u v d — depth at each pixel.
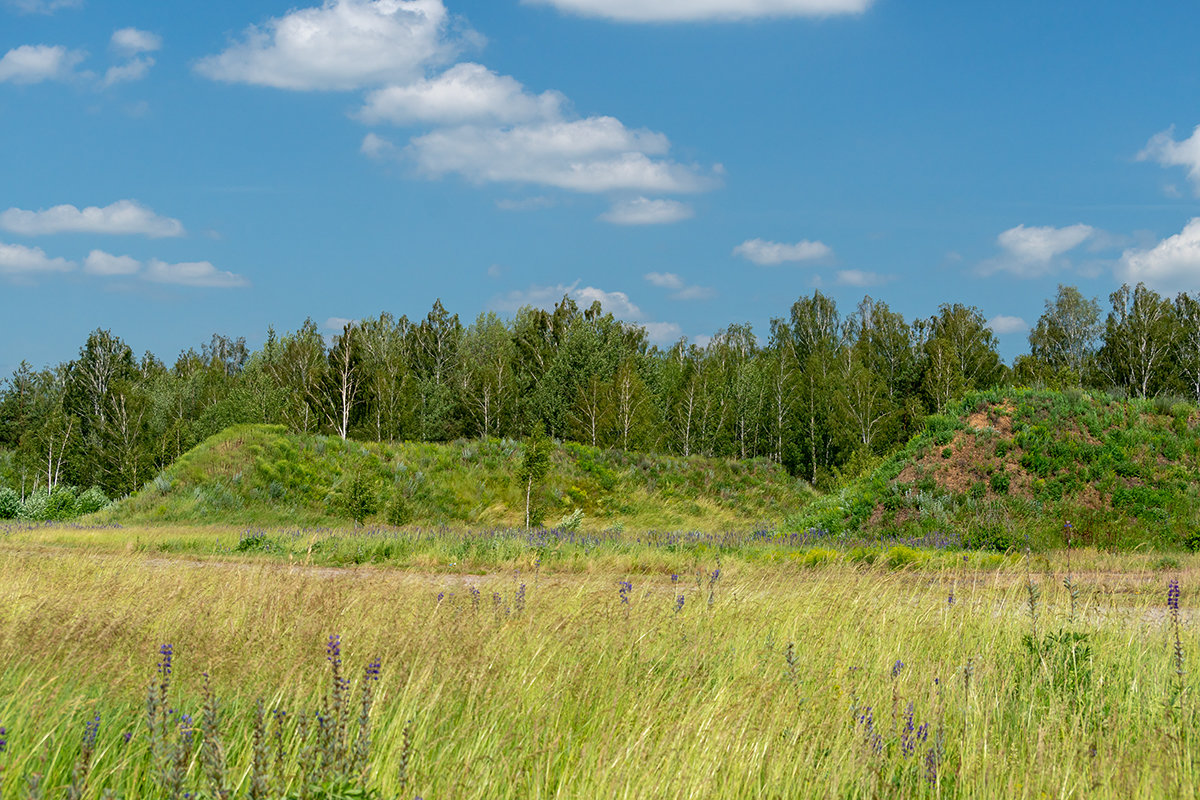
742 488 36.16
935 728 4.48
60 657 5.20
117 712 4.31
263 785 3.21
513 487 32.25
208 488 29.19
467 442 35.25
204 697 4.19
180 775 3.29
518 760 3.93
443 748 4.02
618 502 32.66
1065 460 21.27
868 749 4.12
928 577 12.06
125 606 6.60
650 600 7.85
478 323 91.88
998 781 4.05
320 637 5.64
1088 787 3.99
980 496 21.05
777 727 4.43
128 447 54.81
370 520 28.98
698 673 5.51
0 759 3.51
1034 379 63.31
